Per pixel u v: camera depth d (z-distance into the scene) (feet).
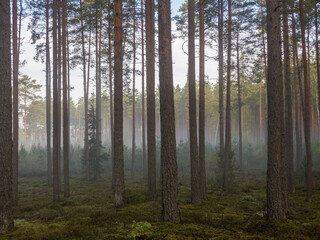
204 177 45.47
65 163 53.16
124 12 69.05
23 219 35.14
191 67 41.22
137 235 21.80
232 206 39.14
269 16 27.37
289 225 24.57
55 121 50.96
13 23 51.42
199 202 40.60
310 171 43.47
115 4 42.68
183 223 26.94
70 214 35.73
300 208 37.68
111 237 22.72
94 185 68.08
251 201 42.80
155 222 27.89
